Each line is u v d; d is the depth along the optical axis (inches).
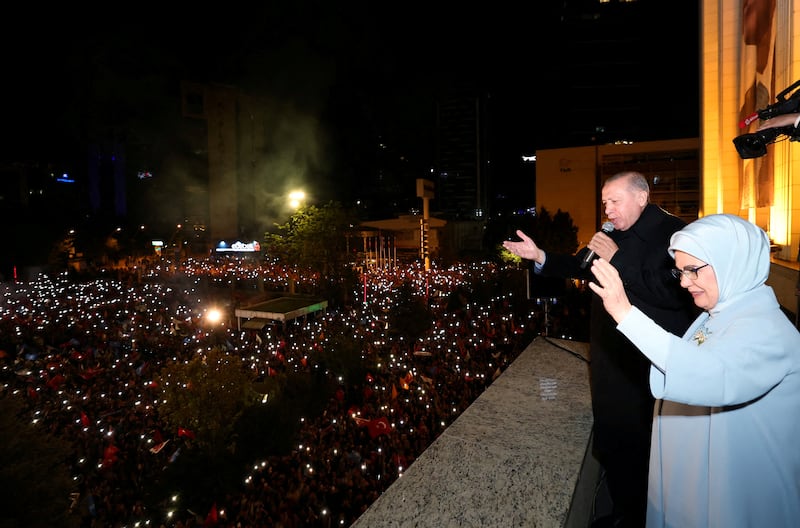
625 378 87.4
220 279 1551.4
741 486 55.7
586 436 94.0
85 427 454.0
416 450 403.5
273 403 413.1
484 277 1236.5
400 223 2087.8
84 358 685.9
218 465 356.8
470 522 69.4
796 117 91.0
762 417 55.3
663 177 1936.5
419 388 516.4
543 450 88.7
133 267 1873.8
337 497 331.0
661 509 67.2
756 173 341.1
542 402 112.1
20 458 239.3
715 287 58.7
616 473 91.6
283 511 313.3
